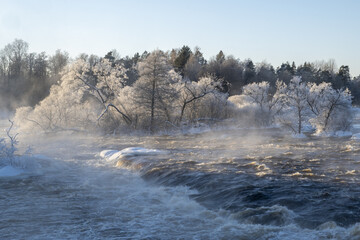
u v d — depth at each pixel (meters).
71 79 45.06
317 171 16.25
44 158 21.81
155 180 16.95
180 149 26.77
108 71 47.03
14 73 106.56
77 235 9.97
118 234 9.99
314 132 40.59
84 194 14.54
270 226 10.06
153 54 44.50
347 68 131.75
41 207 12.67
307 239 8.98
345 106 38.19
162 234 9.93
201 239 9.48
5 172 18.22
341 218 10.11
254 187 13.56
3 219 11.38
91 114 44.44
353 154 21.38
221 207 12.27
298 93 39.84
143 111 44.22
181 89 47.53
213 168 17.62
